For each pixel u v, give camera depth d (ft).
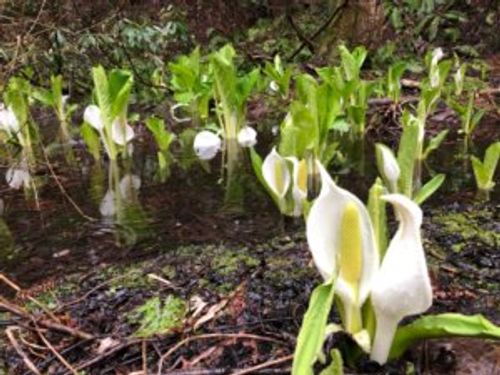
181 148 4.19
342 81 4.39
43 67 5.96
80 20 6.33
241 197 2.99
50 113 5.77
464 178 3.08
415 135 1.94
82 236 2.59
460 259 2.03
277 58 5.97
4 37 5.29
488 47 7.68
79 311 1.89
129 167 3.73
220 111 4.39
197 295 1.91
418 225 1.16
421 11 8.10
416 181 3.07
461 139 4.01
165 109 5.68
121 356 1.60
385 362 1.34
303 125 2.91
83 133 3.86
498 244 2.13
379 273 1.22
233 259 2.18
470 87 5.49
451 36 8.05
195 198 3.02
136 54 6.59
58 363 1.59
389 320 1.27
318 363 1.40
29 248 2.49
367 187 3.04
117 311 1.88
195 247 2.35
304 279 1.95
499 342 1.48
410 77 6.53
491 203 2.63
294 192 2.59
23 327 1.70
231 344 1.60
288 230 2.47
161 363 1.50
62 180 3.51
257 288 1.90
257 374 1.43
